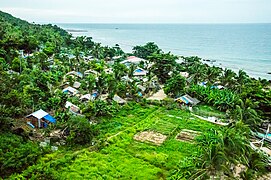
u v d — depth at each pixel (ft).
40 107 222.48
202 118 247.91
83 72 365.81
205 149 121.39
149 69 381.40
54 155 162.20
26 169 142.72
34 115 201.98
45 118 204.54
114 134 200.95
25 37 440.04
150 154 173.68
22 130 180.24
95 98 269.23
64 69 365.61
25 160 145.59
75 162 156.97
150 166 160.15
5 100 203.51
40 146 168.25
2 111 181.68
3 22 552.00
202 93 297.74
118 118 234.38
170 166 160.15
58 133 191.31
